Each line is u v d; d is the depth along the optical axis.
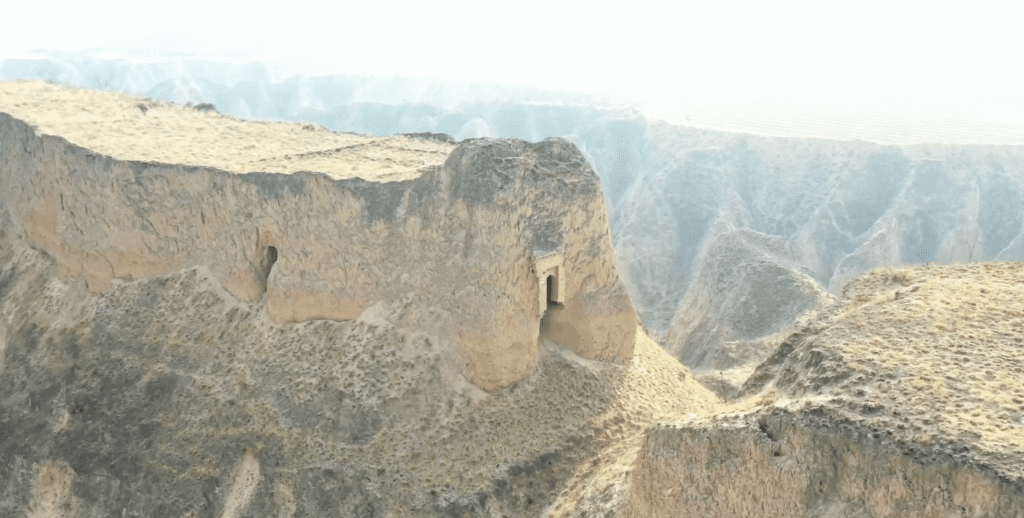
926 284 12.19
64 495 16.70
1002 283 12.02
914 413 8.55
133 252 19.58
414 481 14.80
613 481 13.30
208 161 19.67
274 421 16.12
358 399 16.17
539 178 16.78
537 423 16.20
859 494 8.53
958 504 7.72
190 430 16.33
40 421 17.61
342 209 17.45
